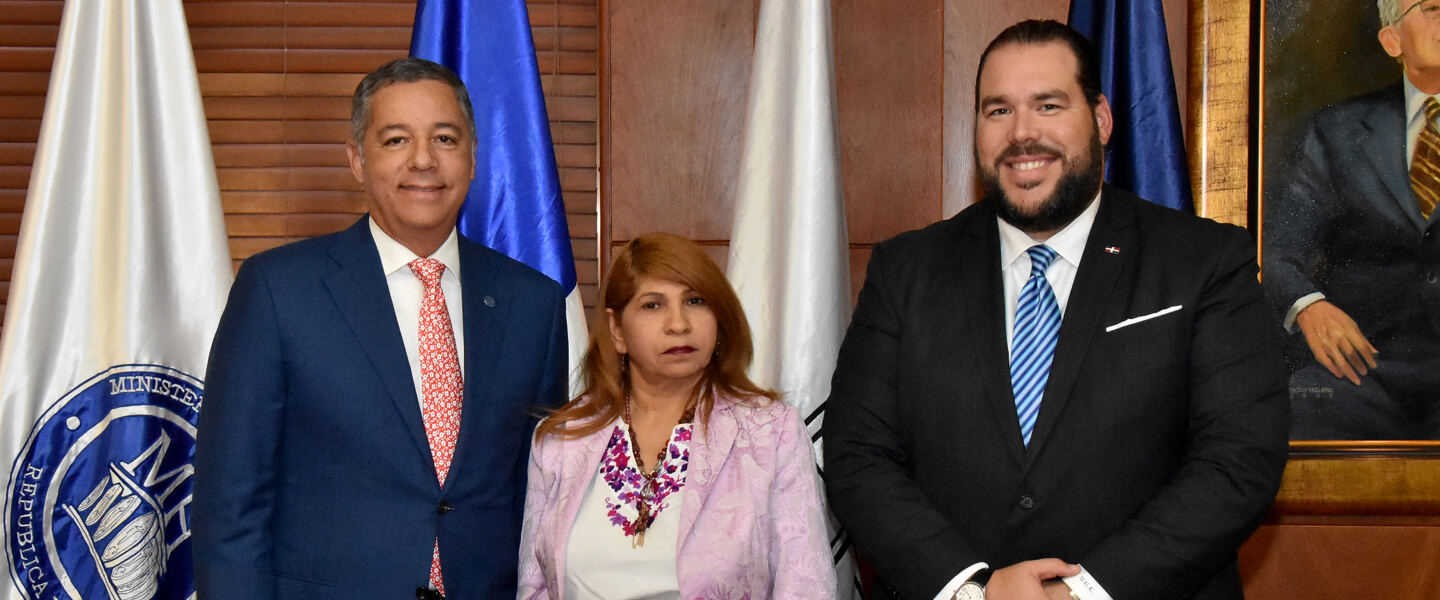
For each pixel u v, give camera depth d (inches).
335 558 62.1
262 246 99.3
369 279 65.9
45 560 75.0
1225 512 54.4
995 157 63.6
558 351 72.1
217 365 63.3
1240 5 92.9
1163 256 61.7
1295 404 92.4
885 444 63.2
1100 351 59.9
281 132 99.4
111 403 76.9
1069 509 58.4
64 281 77.0
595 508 64.8
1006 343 62.2
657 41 98.4
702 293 65.4
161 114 80.6
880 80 98.6
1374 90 91.3
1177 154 84.9
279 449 63.8
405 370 64.2
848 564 81.2
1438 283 90.4
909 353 64.1
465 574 63.9
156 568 77.5
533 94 84.4
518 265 73.0
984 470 60.0
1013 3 97.9
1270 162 92.5
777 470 64.4
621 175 98.6
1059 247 65.0
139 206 78.6
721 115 98.4
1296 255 92.4
